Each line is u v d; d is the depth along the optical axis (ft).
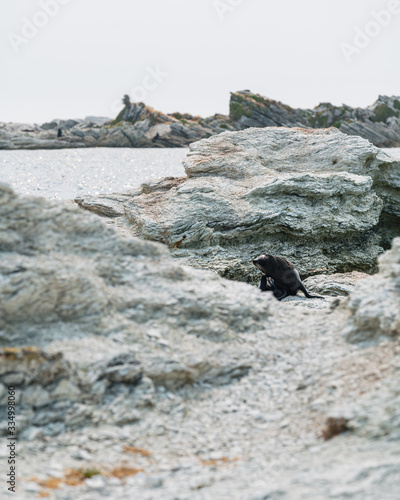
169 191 66.74
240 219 61.16
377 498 16.94
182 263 57.41
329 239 66.03
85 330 28.14
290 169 73.05
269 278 51.55
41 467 21.02
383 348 27.25
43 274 27.37
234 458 22.85
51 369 24.29
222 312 31.99
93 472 21.03
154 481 20.66
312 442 22.59
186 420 26.09
